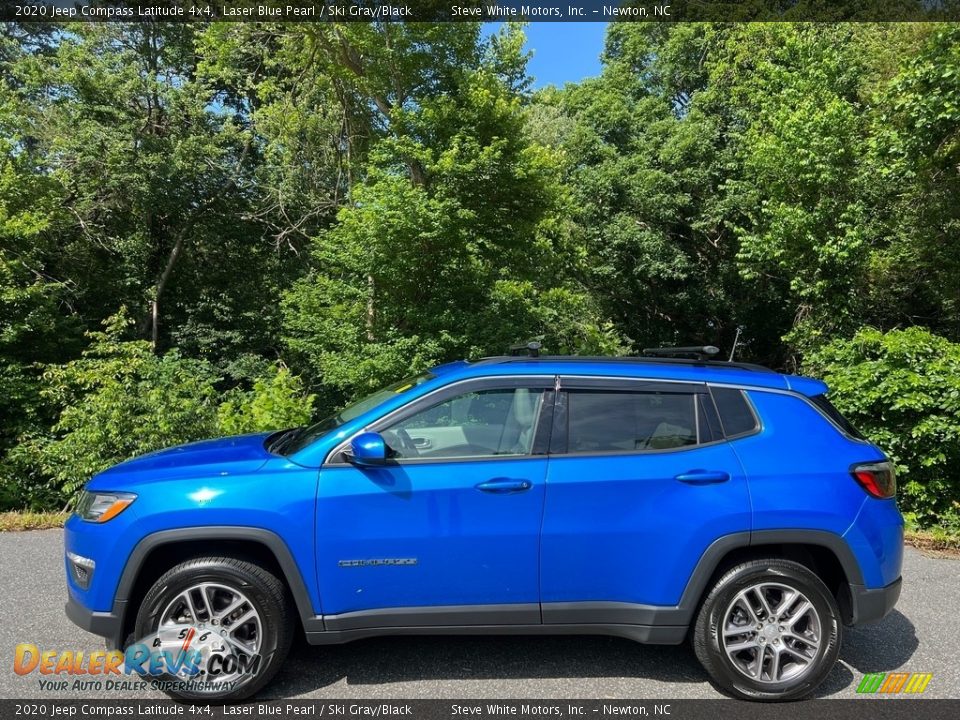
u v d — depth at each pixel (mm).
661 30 24141
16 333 12500
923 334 7629
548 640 3881
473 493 3217
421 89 14180
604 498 3242
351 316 13594
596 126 23391
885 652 3803
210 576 3145
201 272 21766
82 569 3232
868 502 3342
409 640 3859
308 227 19984
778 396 3504
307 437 3617
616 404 3438
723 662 3223
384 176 12961
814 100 13883
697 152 20609
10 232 13078
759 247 14141
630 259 22234
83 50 18219
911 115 10852
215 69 18125
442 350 12562
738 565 3295
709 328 24938
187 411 8555
